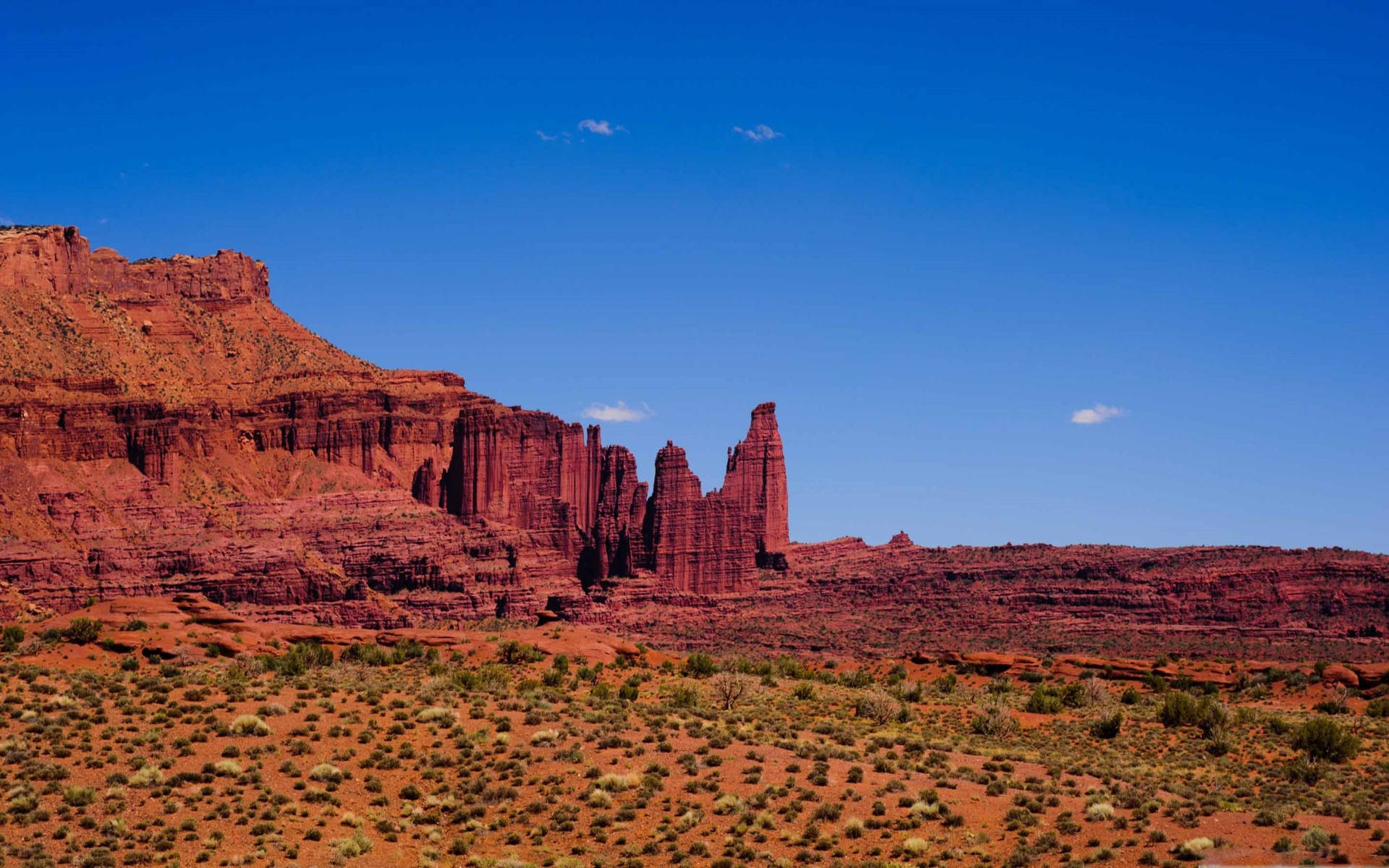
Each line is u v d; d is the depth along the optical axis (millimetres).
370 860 73125
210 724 90250
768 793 81812
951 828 77875
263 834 74812
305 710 95500
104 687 100188
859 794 82812
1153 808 80375
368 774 84062
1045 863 72750
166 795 79000
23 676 100938
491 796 81562
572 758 87062
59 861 70875
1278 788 89125
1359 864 71125
